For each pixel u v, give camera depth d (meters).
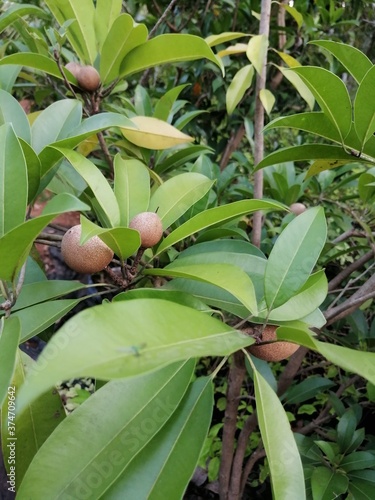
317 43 0.79
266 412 0.56
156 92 2.22
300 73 0.73
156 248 0.75
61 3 1.03
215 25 2.20
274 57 2.12
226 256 0.73
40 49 1.22
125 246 0.63
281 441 0.54
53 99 2.25
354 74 0.82
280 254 0.62
